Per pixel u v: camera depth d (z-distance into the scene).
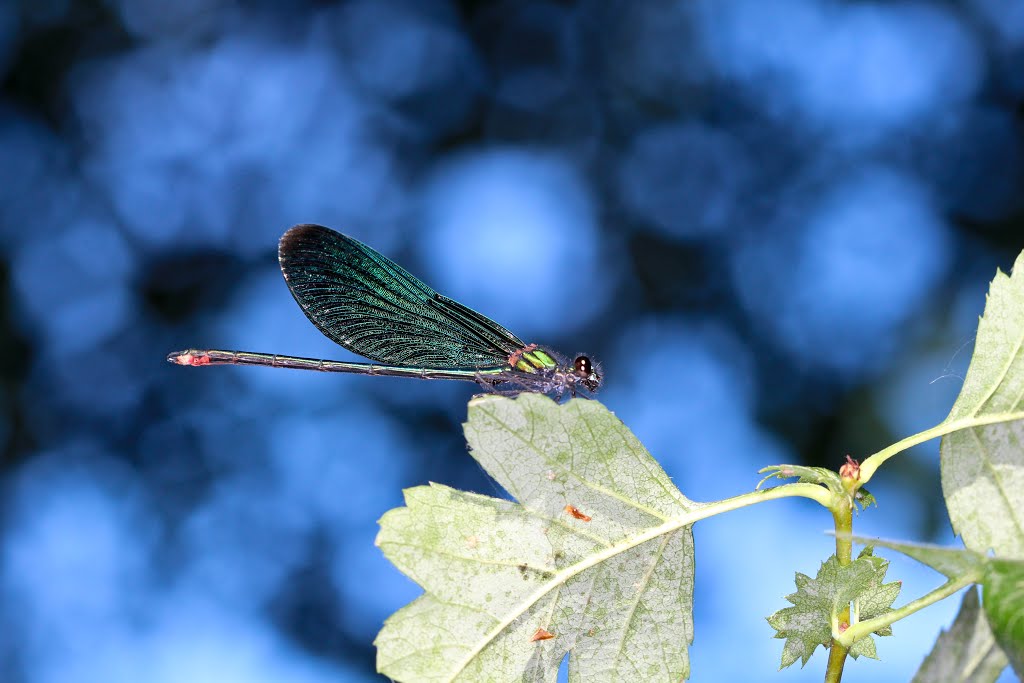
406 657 0.68
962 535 0.68
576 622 0.68
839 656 0.64
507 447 0.68
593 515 0.68
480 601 0.68
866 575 0.64
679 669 0.68
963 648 0.54
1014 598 0.52
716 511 0.68
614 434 0.68
